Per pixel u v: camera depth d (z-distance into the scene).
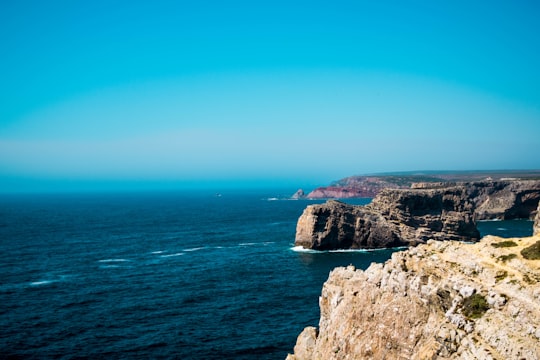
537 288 29.58
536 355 26.12
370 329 39.50
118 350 68.19
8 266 130.12
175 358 65.44
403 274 38.53
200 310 87.25
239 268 126.00
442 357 30.61
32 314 85.31
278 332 74.94
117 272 122.06
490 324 29.53
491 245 37.66
